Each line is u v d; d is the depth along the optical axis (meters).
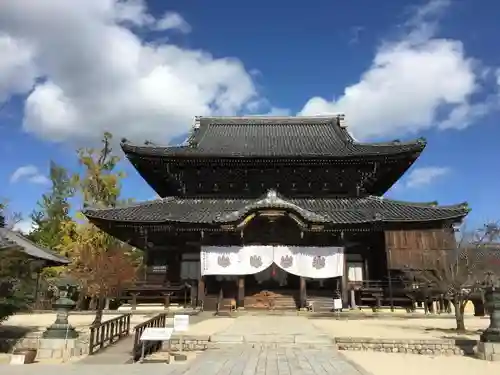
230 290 33.78
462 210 33.66
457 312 23.77
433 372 15.66
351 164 37.91
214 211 36.62
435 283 27.72
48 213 56.06
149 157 37.56
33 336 20.41
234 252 33.09
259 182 39.44
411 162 38.06
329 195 39.28
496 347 17.95
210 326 23.58
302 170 38.72
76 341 18.36
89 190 48.47
